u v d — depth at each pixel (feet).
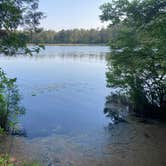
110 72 55.88
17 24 21.35
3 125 40.04
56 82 96.12
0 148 34.94
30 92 76.28
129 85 52.75
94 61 190.08
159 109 51.42
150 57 45.21
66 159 32.81
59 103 64.49
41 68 143.23
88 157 33.53
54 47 424.46
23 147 36.06
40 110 57.31
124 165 31.48
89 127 46.42
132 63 47.65
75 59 205.36
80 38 400.67
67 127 46.19
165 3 35.22
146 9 37.14
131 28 43.91
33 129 44.39
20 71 126.41
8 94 39.70
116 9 43.47
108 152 35.12
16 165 29.43
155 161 32.48
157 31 37.04
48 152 34.71
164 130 44.11
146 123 48.16
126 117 52.29
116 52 48.65
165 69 46.42
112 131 44.01
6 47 20.86
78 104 63.57
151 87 51.11
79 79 105.60
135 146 37.17
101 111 57.31
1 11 19.62
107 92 78.18
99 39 292.81
